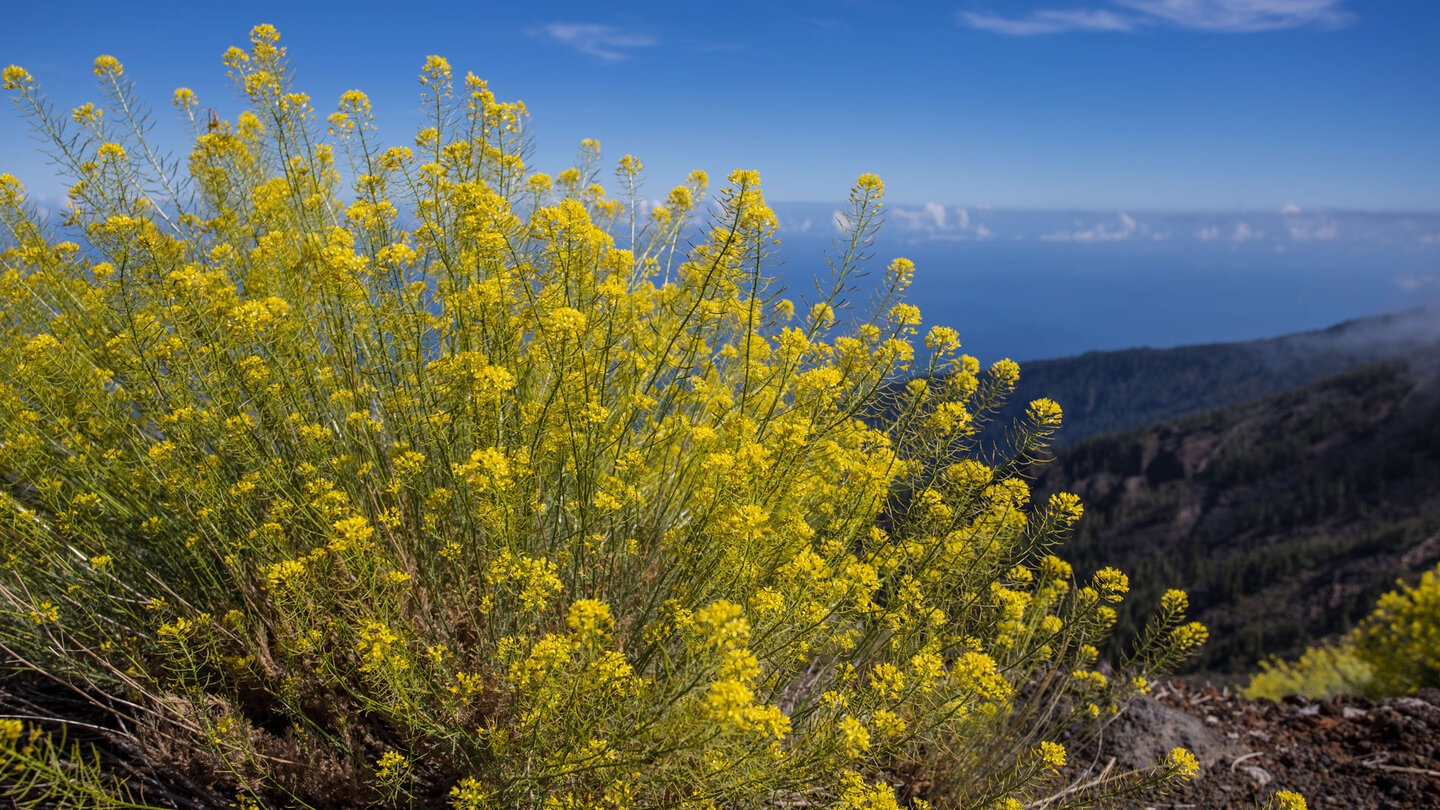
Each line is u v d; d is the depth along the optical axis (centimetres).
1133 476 14412
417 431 349
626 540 343
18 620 294
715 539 315
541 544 336
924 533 350
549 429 330
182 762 274
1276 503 12344
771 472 325
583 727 249
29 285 387
